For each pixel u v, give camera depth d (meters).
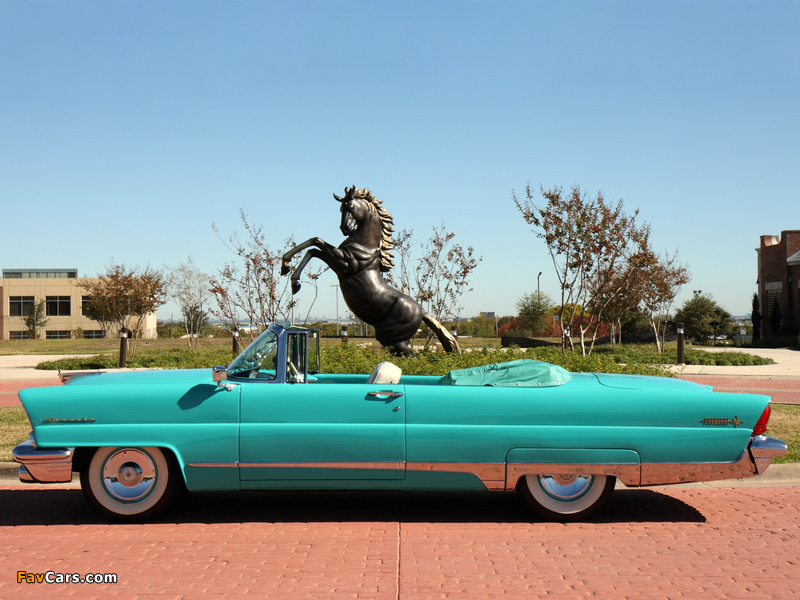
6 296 62.31
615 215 18.52
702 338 47.56
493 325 64.19
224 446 5.59
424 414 5.66
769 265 46.06
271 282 19.67
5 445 8.58
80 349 34.81
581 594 4.23
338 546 5.13
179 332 70.00
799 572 4.66
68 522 5.75
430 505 6.39
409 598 4.14
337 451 5.62
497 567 4.70
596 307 20.14
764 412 5.76
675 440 5.68
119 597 4.13
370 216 12.91
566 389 5.75
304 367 6.26
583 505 5.81
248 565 4.70
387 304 12.91
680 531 5.61
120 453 5.70
